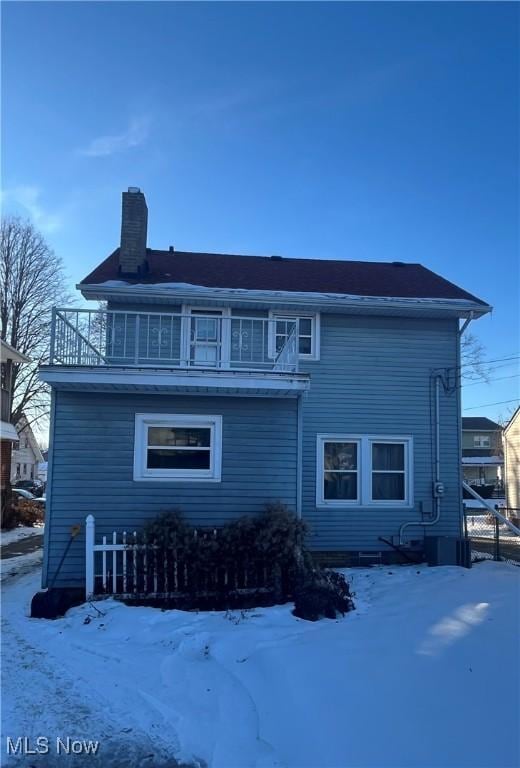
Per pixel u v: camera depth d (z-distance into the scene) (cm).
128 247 1262
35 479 5997
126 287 1165
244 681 540
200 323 1238
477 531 2059
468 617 667
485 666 496
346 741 401
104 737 454
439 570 1109
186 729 462
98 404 1013
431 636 595
